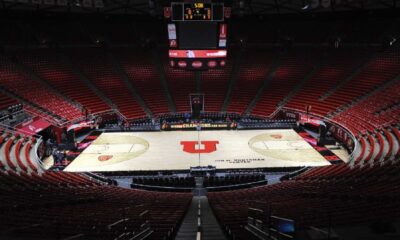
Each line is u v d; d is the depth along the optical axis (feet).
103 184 81.71
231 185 85.35
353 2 107.65
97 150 109.81
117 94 144.36
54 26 149.79
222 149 109.81
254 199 58.29
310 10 122.11
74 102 132.87
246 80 153.58
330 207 43.96
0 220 39.06
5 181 63.98
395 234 29.53
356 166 81.15
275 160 100.89
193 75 156.97
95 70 148.87
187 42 98.32
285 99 142.82
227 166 97.14
